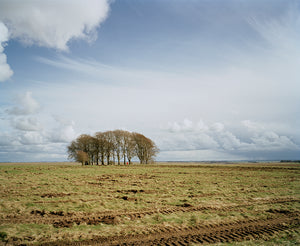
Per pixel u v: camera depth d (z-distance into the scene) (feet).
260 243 30.45
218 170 158.51
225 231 35.04
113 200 54.19
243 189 72.54
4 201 49.62
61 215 41.52
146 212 44.55
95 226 35.83
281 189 72.79
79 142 269.23
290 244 30.22
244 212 45.70
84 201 52.60
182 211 45.80
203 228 36.35
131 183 85.15
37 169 145.48
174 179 100.48
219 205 50.96
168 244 29.63
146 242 30.22
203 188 74.38
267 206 50.42
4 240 29.17
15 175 102.63
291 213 45.21
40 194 58.85
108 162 276.62
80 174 117.08
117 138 278.46
